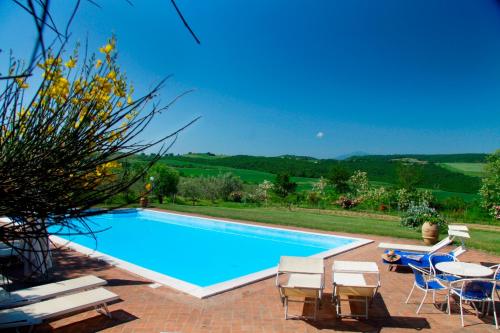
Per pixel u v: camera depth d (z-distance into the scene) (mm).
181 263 13055
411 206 16188
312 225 17109
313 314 6703
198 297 7488
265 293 7828
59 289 6637
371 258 11195
